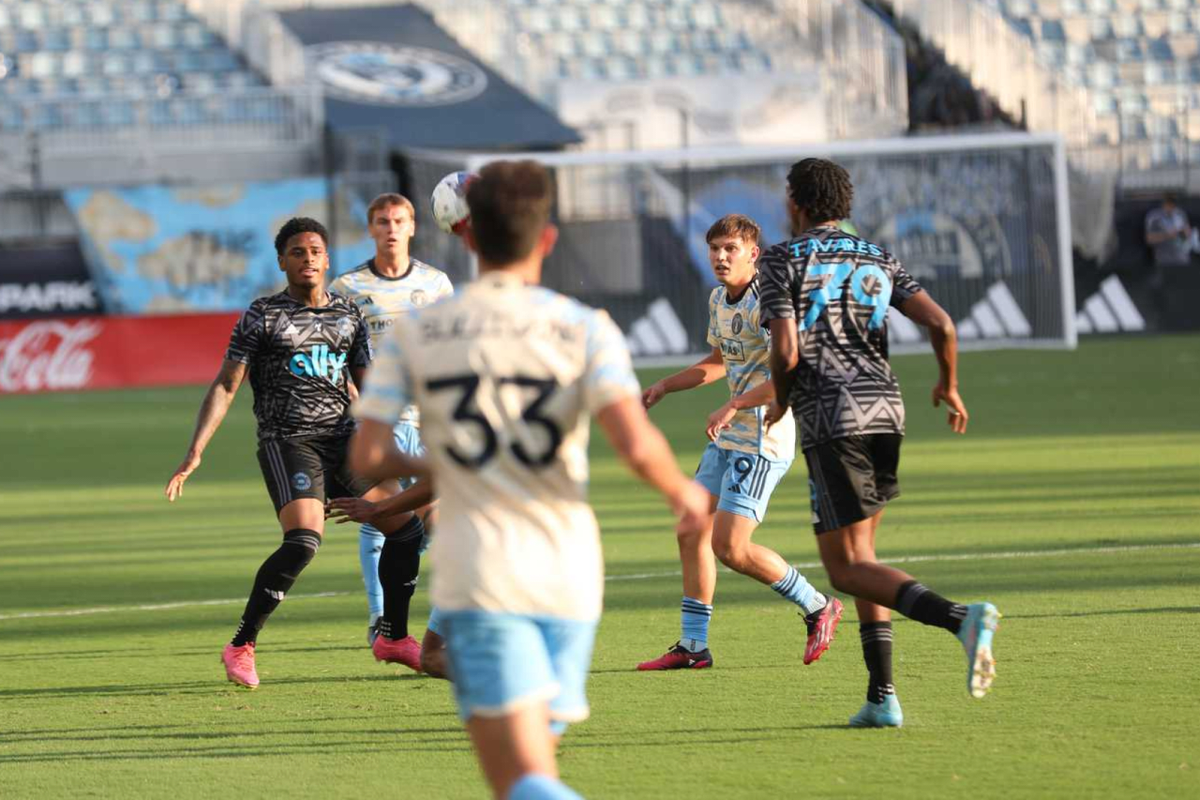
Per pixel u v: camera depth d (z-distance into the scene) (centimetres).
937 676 1845
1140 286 8488
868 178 7975
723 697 1792
